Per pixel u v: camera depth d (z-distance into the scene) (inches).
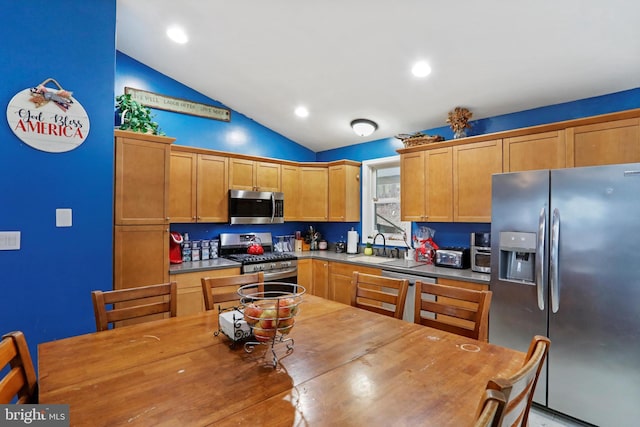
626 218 73.7
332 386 38.7
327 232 190.4
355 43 100.5
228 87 142.1
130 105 110.5
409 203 136.7
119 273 102.6
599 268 77.0
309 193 175.2
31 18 82.3
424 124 143.0
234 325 50.0
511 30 84.1
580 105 106.8
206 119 151.3
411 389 38.2
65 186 86.7
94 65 90.9
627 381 73.5
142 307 65.5
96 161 91.2
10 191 79.6
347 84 124.0
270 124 171.0
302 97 139.9
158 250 110.7
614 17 74.5
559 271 82.7
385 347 50.7
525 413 35.3
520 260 93.3
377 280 76.7
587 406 78.7
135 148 106.2
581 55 88.0
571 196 81.1
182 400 35.4
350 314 68.1
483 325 61.2
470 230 131.0
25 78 81.4
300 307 73.3
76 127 88.0
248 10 94.3
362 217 172.4
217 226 157.0
